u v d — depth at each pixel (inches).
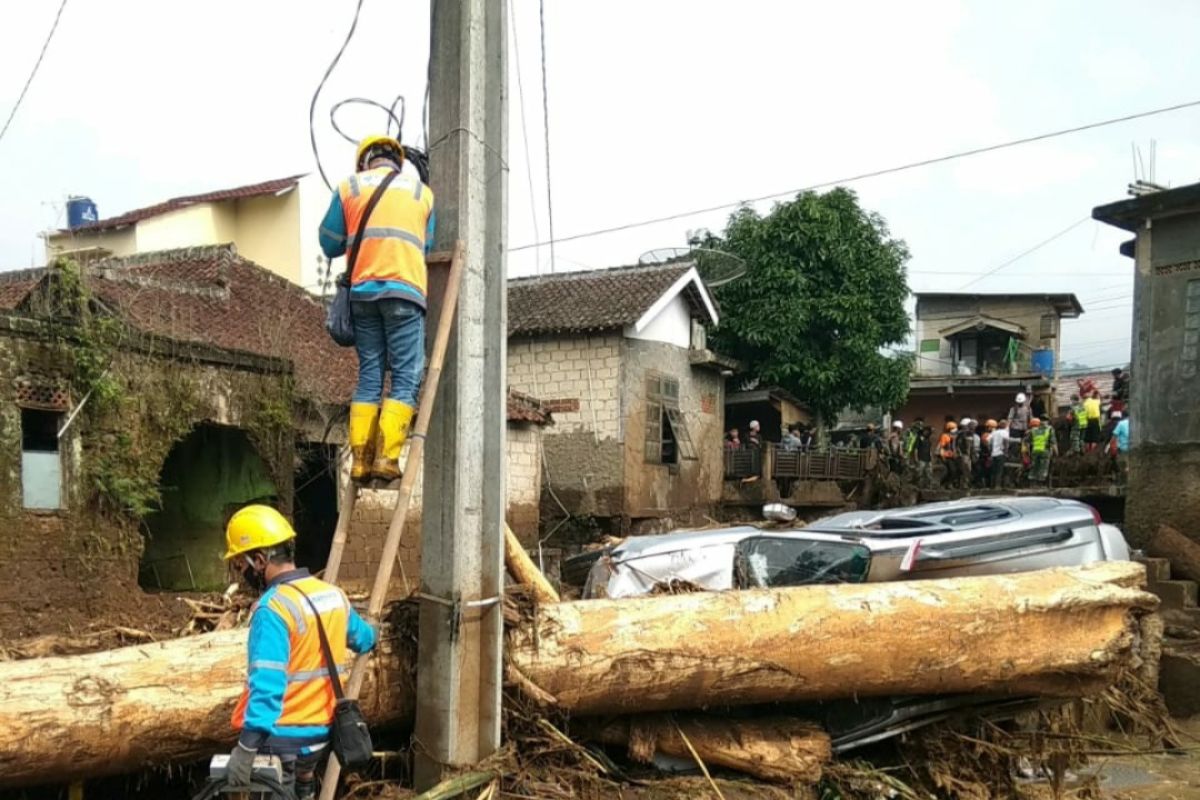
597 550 457.7
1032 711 249.0
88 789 182.7
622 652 199.6
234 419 398.9
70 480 328.2
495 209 187.9
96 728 159.9
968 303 1252.5
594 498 687.1
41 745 155.7
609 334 695.1
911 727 233.8
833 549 269.9
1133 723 342.6
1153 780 295.0
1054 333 1216.8
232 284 526.3
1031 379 1093.8
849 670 214.5
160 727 165.9
